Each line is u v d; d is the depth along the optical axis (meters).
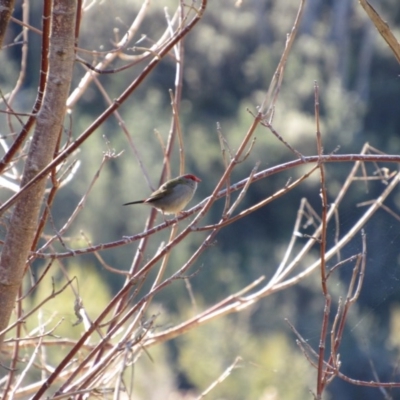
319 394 5.45
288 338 25.02
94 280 12.74
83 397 5.78
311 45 35.25
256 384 15.05
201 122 33.34
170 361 17.61
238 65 34.03
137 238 6.17
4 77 31.88
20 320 5.52
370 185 26.67
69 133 5.96
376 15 6.37
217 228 5.79
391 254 8.77
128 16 24.61
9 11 5.82
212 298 28.84
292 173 28.86
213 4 34.84
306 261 27.69
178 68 7.49
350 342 21.27
